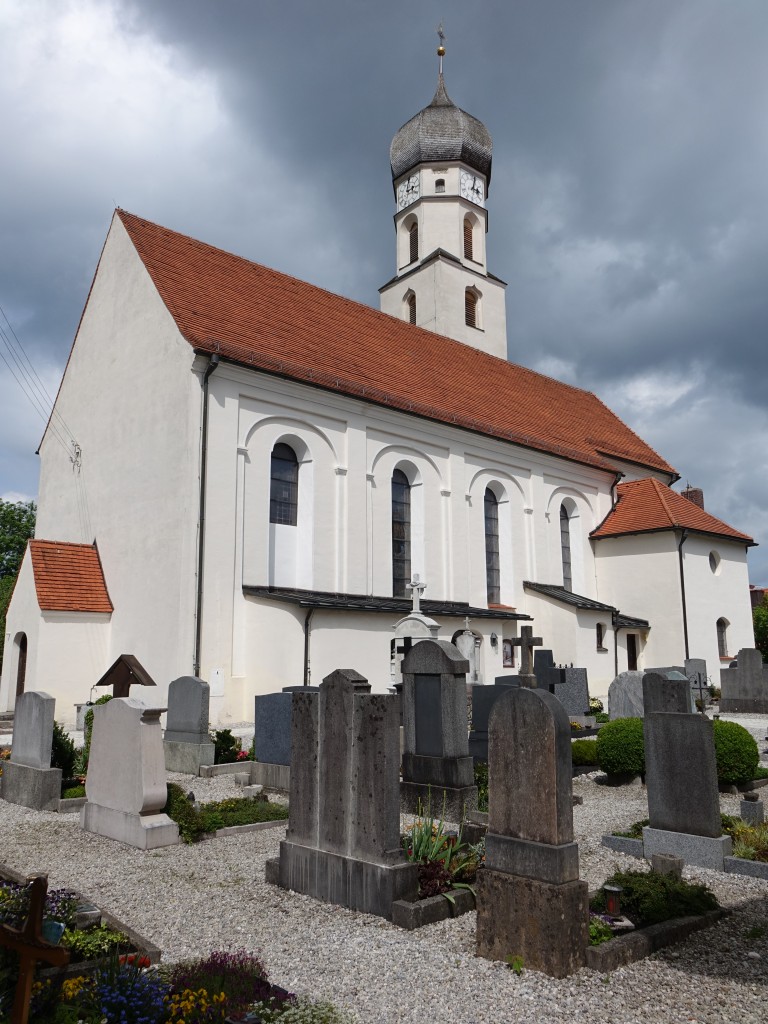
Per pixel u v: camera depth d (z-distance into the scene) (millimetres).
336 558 24281
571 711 21547
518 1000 5500
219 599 20953
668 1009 5387
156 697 21062
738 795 12883
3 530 45000
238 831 10609
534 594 30656
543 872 6051
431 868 7652
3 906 6152
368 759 7508
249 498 22188
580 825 11023
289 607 21109
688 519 33781
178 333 22438
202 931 6891
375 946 6477
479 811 11352
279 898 7789
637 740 13977
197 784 14125
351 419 25344
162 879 8484
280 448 23859
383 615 23203
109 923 6551
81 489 26109
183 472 21359
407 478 27672
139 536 22812
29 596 23531
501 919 6176
